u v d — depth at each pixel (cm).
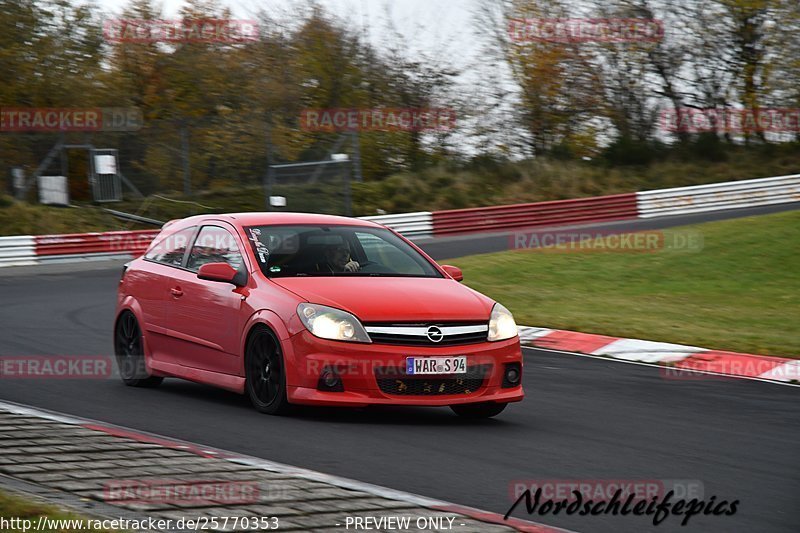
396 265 2525
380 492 1570
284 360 2211
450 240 8069
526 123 12025
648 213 9350
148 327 2675
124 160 8762
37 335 3622
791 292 5362
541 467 1875
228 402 2466
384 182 10062
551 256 6662
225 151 9256
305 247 2475
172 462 1712
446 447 2008
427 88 11944
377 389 2159
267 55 10700
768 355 3519
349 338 2159
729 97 12138
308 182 9025
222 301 2422
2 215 7725
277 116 10100
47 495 1466
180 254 2680
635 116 12225
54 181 8369
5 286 5419
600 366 3331
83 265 6700
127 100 9750
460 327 2244
